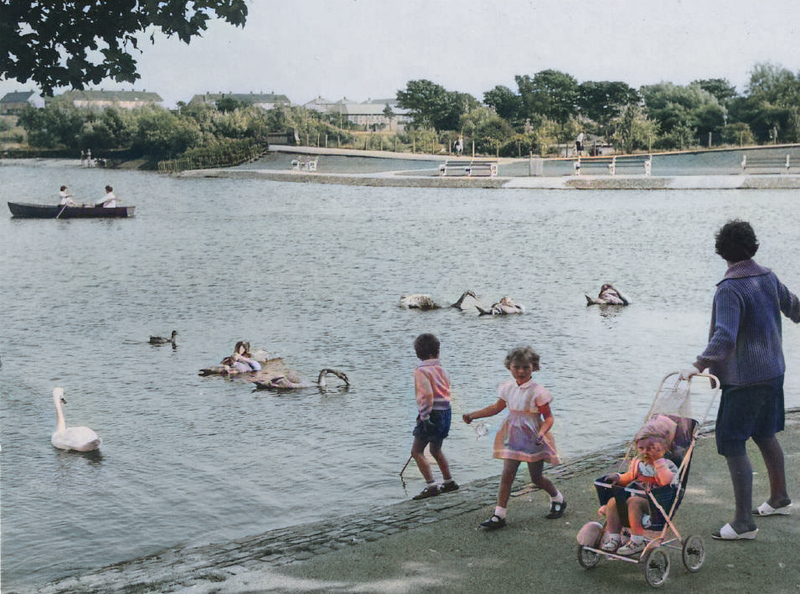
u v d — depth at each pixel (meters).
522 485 8.44
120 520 10.23
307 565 6.72
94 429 13.95
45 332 21.72
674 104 110.44
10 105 177.25
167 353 19.33
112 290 28.00
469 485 8.94
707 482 8.01
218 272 31.47
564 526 7.25
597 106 129.88
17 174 108.75
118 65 9.73
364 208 55.84
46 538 9.73
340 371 16.61
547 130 109.75
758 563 6.32
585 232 40.28
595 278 28.47
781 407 6.89
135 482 11.51
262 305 25.03
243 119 124.50
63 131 140.25
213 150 105.56
